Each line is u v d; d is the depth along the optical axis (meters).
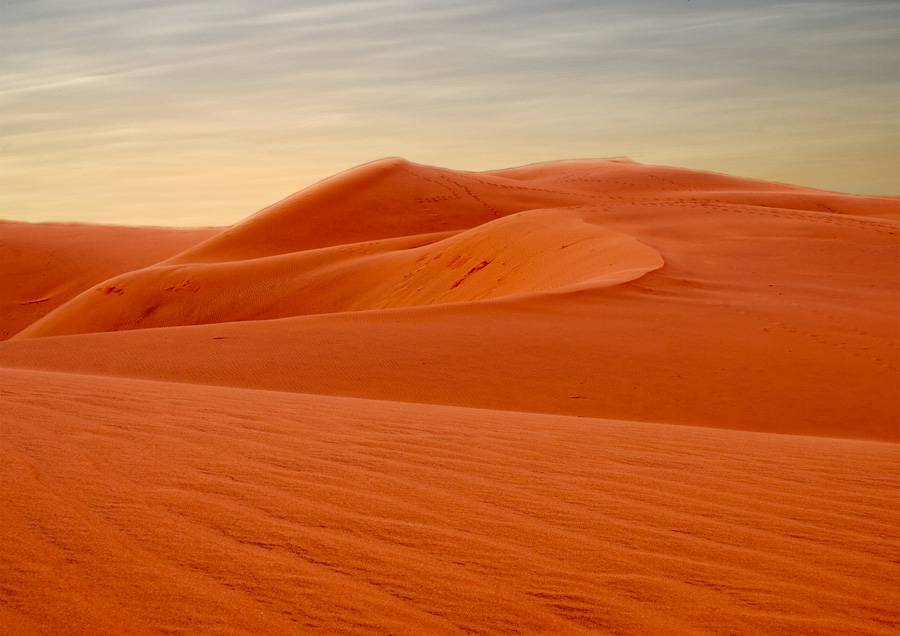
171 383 11.45
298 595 3.92
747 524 5.27
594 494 5.81
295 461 6.39
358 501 5.41
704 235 36.34
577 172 100.50
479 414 9.73
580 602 3.97
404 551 4.54
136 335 19.95
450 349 17.05
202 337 19.12
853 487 6.31
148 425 7.54
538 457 6.92
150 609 3.71
